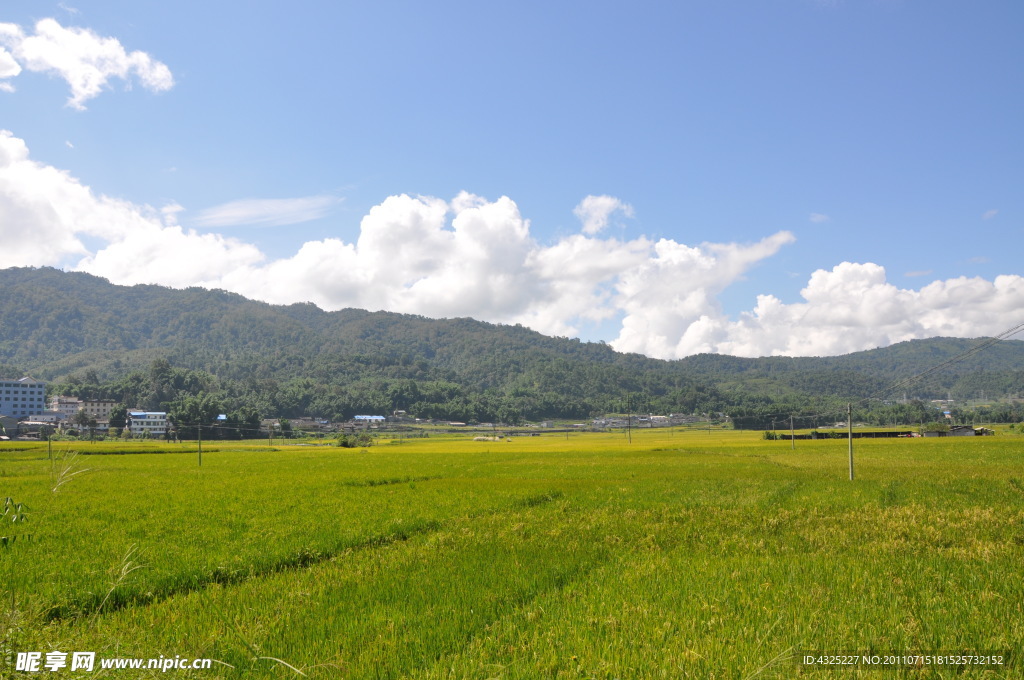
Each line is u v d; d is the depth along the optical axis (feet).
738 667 32.42
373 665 33.60
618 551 64.03
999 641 35.37
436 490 125.39
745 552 63.46
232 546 64.75
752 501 101.30
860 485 125.90
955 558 57.52
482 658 34.22
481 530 77.10
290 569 57.93
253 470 188.55
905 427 630.33
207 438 518.37
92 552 61.93
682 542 68.95
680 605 43.80
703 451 282.15
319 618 41.73
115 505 101.40
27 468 192.13
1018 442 303.89
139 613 43.32
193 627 39.73
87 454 283.38
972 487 117.91
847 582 49.01
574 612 42.37
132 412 577.43
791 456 236.43
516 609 43.52
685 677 31.45
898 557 58.59
